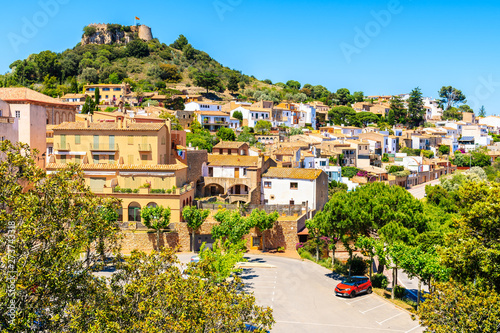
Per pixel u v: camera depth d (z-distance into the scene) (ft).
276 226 222.07
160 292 85.05
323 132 562.66
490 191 128.67
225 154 322.55
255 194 269.03
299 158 370.94
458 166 574.56
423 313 102.12
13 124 208.64
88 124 245.24
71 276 90.84
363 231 179.52
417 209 171.12
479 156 560.61
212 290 91.45
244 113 591.78
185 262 184.85
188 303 82.69
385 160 528.22
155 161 238.07
